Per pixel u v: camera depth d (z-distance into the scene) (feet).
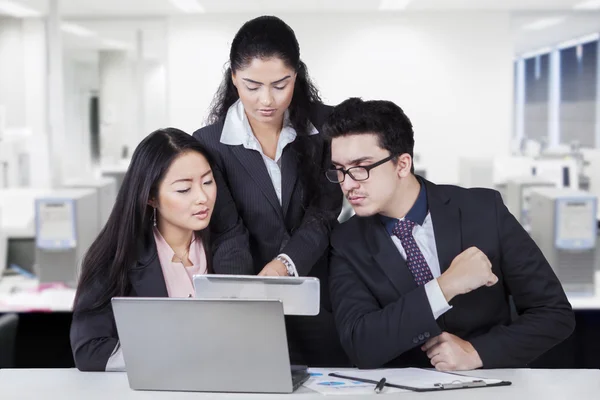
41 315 12.32
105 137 52.34
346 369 6.36
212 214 7.16
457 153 35.76
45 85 34.94
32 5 31.76
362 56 35.37
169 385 5.60
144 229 6.61
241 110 7.39
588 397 5.39
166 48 36.24
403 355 6.79
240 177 7.38
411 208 6.56
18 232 14.12
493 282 6.01
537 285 6.46
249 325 5.26
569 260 12.62
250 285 5.62
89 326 6.49
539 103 48.11
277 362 5.38
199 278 5.67
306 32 35.40
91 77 63.00
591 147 40.37
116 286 6.50
